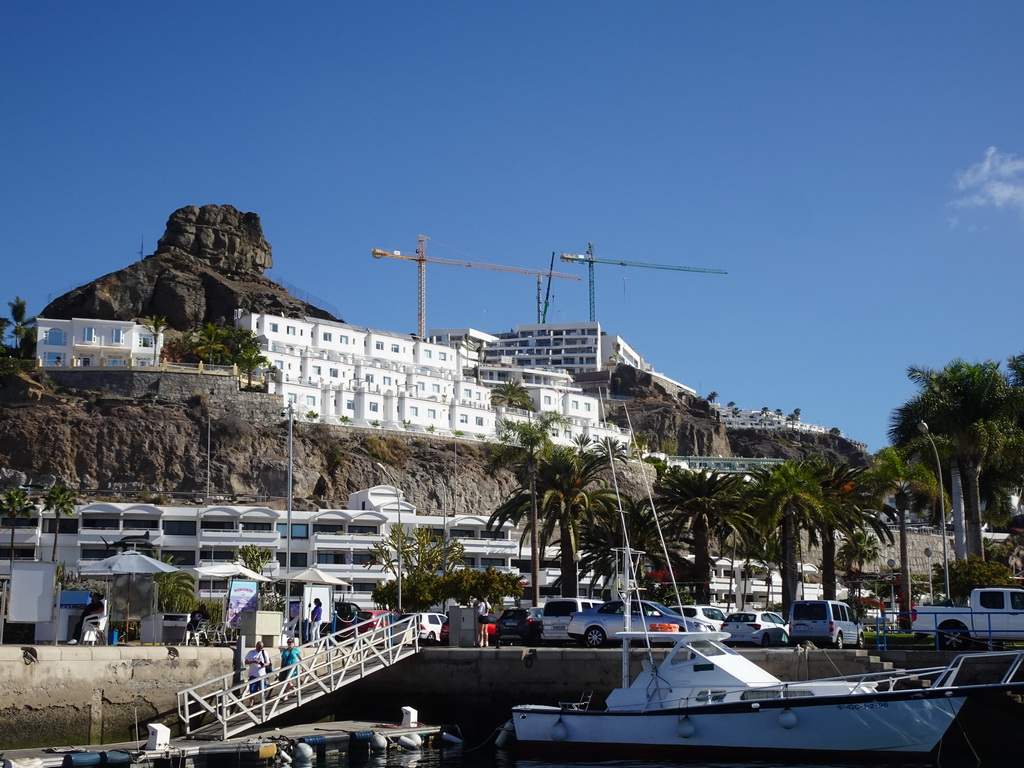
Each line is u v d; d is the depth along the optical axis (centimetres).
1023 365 6888
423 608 7481
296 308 18225
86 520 10981
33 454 12381
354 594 10625
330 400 14725
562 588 7394
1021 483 6919
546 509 7488
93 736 3441
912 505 7519
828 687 3381
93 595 4278
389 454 14000
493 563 11725
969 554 6350
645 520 7706
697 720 3331
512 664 4100
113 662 3538
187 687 3709
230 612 4544
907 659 3803
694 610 4972
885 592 11800
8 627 4084
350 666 4012
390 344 17325
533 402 18650
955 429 6481
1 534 10600
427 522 11912
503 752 3709
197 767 3297
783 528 6675
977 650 3906
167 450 12825
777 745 3244
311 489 13200
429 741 3850
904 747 3188
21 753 3105
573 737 3481
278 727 3894
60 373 13625
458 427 15812
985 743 3547
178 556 10906
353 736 3684
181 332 17038
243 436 13238
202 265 18712
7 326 15962
